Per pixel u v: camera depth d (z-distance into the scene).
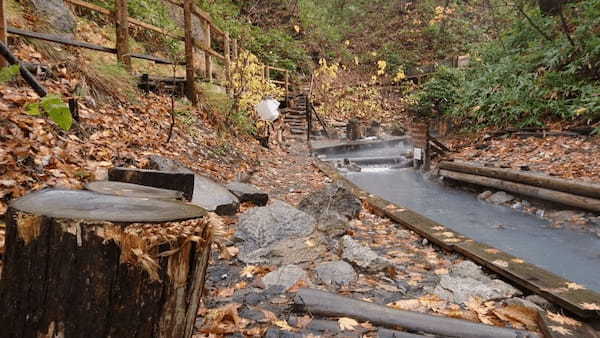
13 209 1.07
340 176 6.60
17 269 1.06
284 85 15.41
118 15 5.20
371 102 16.05
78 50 5.13
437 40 19.41
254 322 1.96
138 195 1.50
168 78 6.34
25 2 4.79
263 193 4.30
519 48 10.69
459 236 3.30
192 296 1.23
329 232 3.42
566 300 2.11
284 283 2.40
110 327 1.05
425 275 2.66
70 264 1.02
